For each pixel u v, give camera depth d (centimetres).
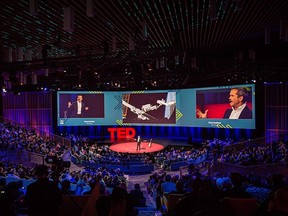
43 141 2580
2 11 1003
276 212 326
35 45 1575
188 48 1853
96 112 3331
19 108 3259
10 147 2056
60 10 1017
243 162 1641
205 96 2917
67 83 3006
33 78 2252
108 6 988
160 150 2764
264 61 2077
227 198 359
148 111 3238
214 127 2866
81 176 1297
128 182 1642
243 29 1425
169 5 1052
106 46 1462
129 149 2784
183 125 3084
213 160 2000
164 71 2542
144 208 674
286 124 2486
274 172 1430
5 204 436
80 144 2939
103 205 375
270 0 1013
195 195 369
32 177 1255
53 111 3306
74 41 1529
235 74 2473
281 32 1122
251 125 2605
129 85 3228
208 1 1029
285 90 2488
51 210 412
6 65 1758
